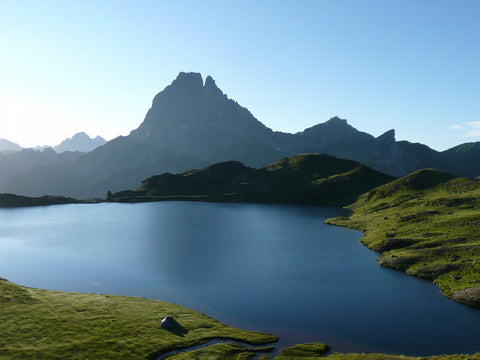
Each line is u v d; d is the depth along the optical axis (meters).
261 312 74.81
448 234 121.12
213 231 186.00
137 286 94.62
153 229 193.88
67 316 64.56
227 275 103.69
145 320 65.31
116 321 63.50
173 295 86.81
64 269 113.50
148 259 125.44
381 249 128.88
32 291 79.31
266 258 124.38
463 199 164.88
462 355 49.94
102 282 99.06
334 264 114.25
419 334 63.03
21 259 128.50
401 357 50.91
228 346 56.31
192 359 50.75
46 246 152.25
